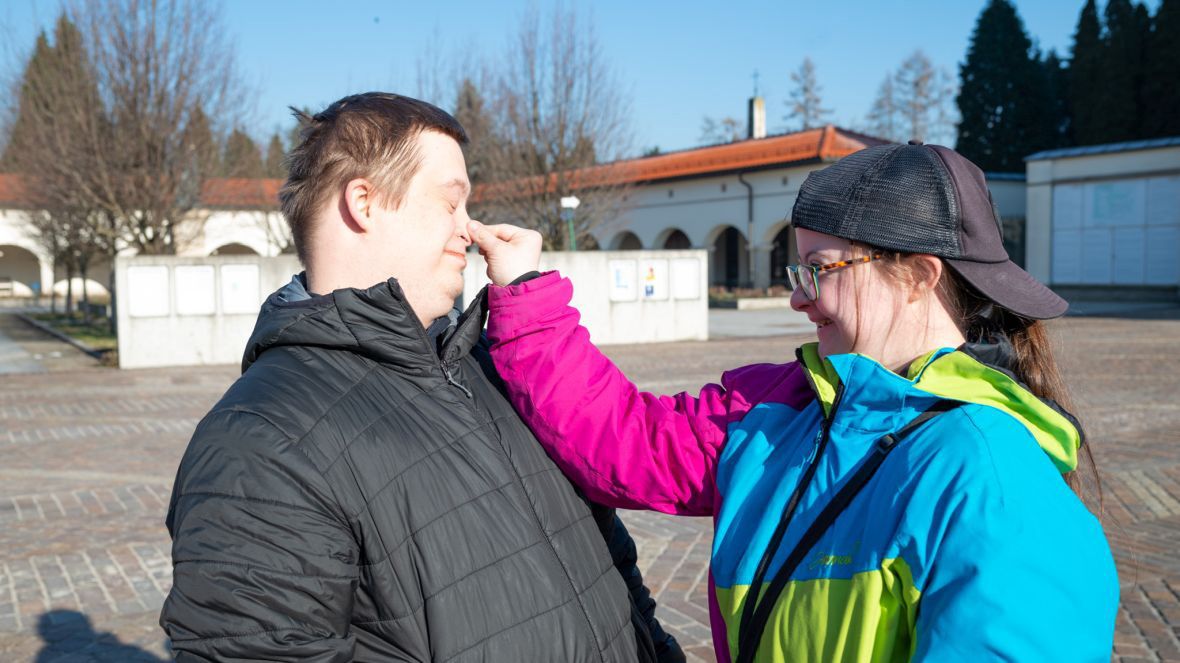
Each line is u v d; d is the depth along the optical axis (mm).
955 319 1330
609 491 1545
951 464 1139
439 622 1251
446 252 1449
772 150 33719
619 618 1473
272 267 15852
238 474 1174
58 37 18125
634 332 18297
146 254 18531
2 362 16641
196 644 1139
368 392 1321
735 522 1387
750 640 1271
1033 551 1059
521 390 1545
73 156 18141
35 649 3990
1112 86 45094
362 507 1233
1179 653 3666
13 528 5738
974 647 1032
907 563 1122
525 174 25125
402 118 1403
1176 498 5945
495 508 1346
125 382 13250
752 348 16984
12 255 47656
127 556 5188
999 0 51062
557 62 24672
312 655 1148
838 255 1328
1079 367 12953
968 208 1266
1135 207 31312
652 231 38344
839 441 1285
